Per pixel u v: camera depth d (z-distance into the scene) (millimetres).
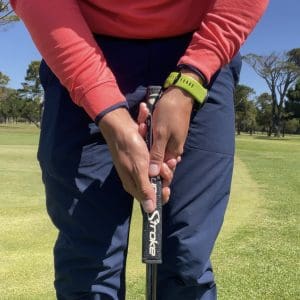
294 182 10203
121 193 1366
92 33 1350
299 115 69188
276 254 4309
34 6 1229
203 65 1211
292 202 7410
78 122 1349
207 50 1224
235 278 3590
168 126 1166
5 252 4340
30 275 3662
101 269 1357
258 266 3920
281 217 6164
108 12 1327
